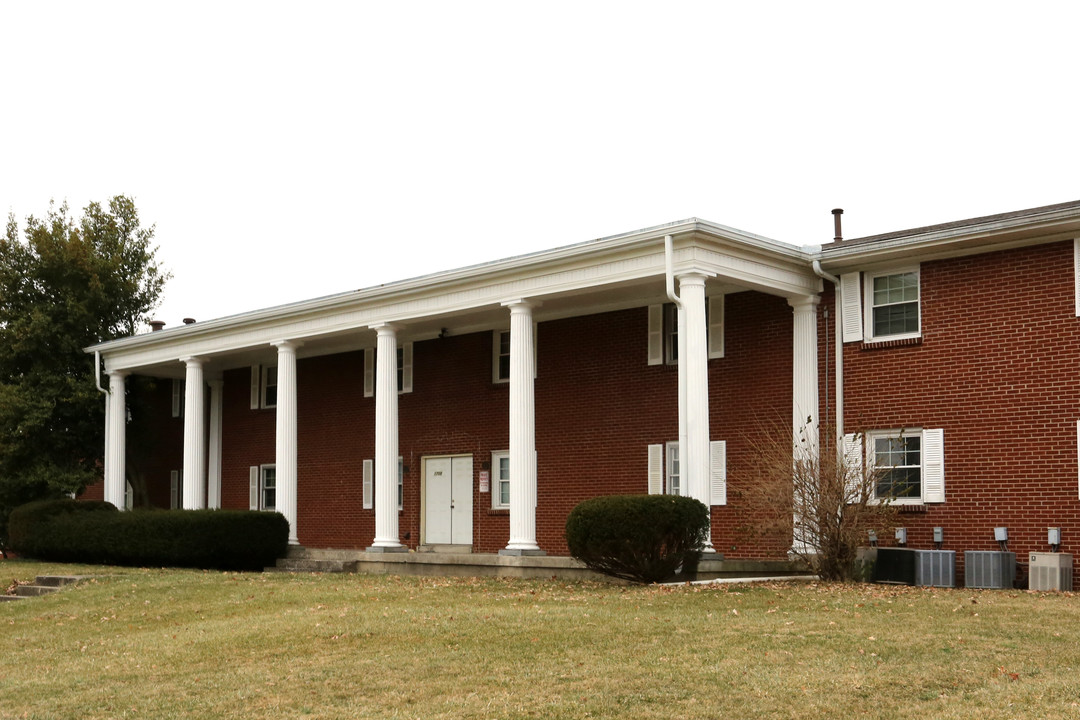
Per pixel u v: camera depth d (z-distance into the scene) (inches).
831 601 628.4
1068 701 400.2
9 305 1307.8
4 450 1243.2
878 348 852.0
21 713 451.8
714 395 932.0
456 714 412.5
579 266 860.0
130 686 488.7
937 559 791.7
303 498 1245.7
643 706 410.9
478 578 836.6
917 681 430.0
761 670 452.4
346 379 1222.3
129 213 1419.8
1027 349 784.9
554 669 471.2
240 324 1106.1
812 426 866.8
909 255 835.4
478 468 1091.9
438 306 952.3
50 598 818.2
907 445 839.7
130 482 1396.4
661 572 751.7
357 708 429.1
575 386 1021.2
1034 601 630.5
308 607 684.7
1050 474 767.7
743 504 850.8
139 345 1219.2
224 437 1339.8
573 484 1010.7
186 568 1044.5
